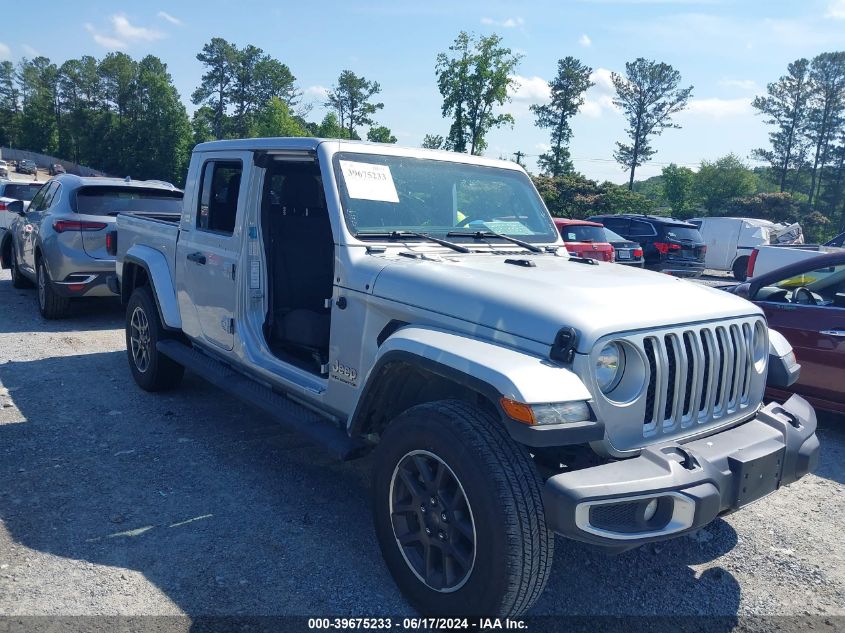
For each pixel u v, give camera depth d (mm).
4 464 4422
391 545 3088
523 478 2613
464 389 3207
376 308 3418
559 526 2479
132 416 5398
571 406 2557
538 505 2605
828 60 77312
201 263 4898
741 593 3357
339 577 3299
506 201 4559
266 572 3318
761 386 3451
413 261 3527
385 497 3092
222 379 4582
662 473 2631
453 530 2799
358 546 3590
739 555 3723
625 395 2809
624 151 82812
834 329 5652
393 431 3035
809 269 6129
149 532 3656
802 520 4184
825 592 3393
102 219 8344
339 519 3875
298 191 4742
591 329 2695
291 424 3773
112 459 4574
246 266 4426
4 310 9453
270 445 4918
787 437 3207
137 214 6555
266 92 108625
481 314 2959
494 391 2568
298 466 4582
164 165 98000
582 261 4066
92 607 2996
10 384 6094
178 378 5898
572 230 13203
